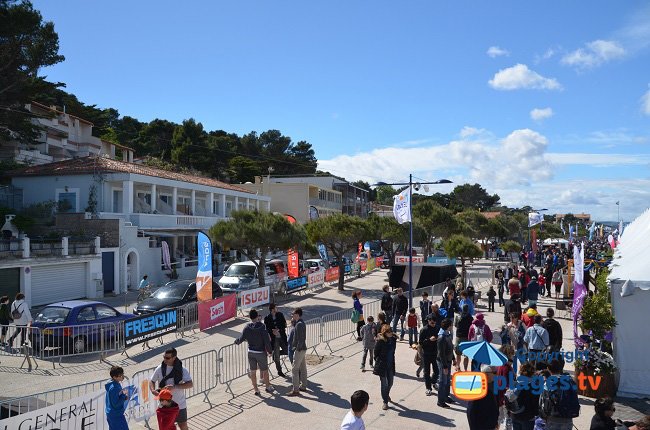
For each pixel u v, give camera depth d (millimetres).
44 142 50438
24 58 33281
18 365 13867
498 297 26062
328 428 8961
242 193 49562
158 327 16406
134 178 33781
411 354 14586
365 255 49656
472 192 122750
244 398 10656
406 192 19578
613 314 10586
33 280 24500
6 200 33688
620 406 9812
